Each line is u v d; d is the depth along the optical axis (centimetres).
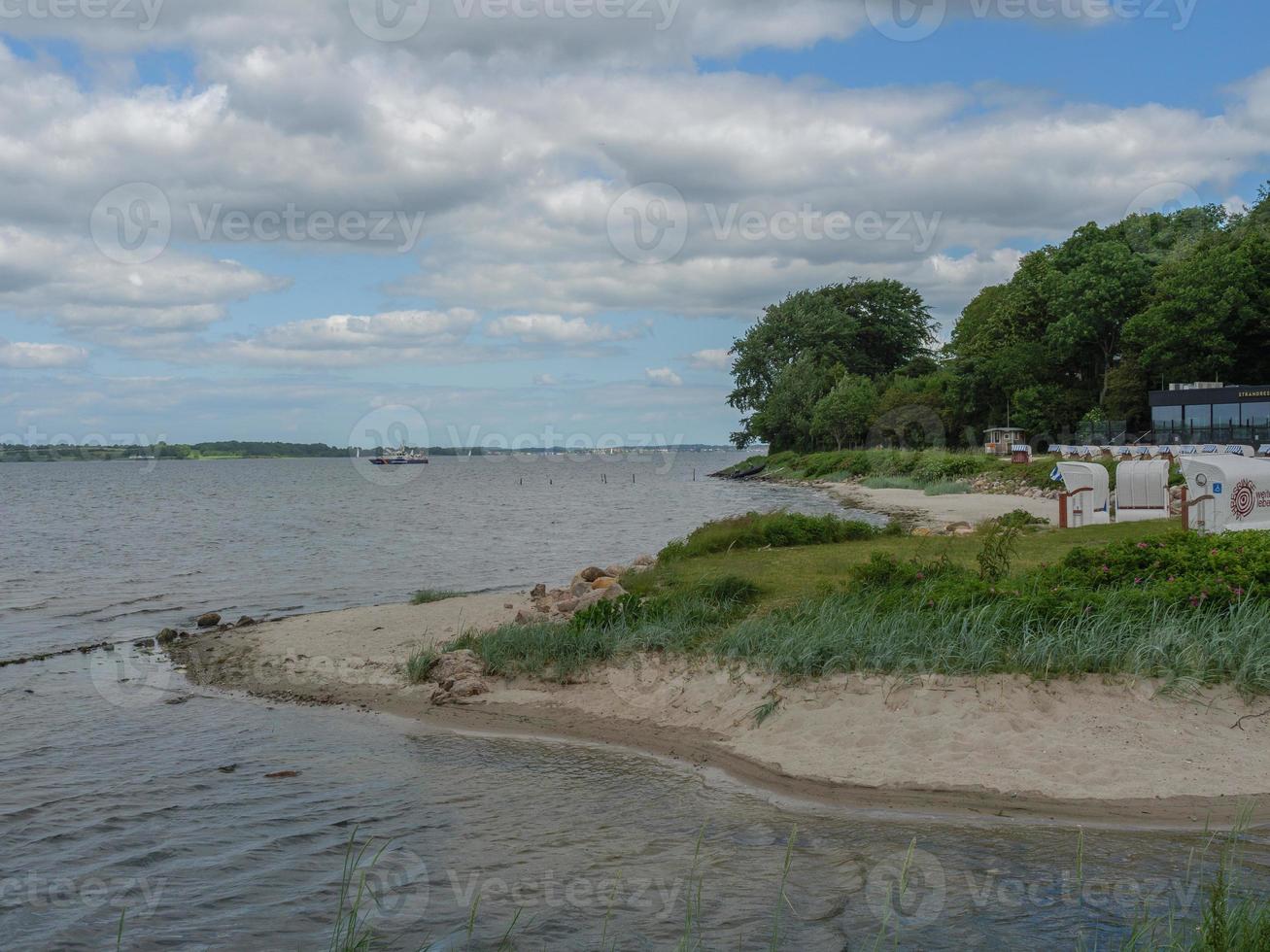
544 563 2936
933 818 859
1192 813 835
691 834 850
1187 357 5550
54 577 2822
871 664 1169
